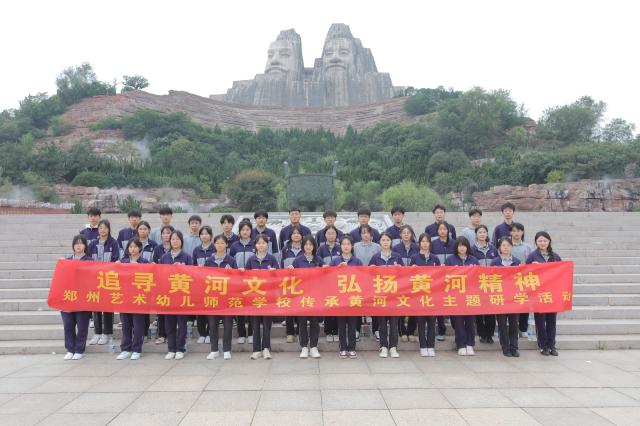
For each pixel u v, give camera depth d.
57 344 7.41
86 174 41.78
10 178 40.81
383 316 6.97
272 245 8.42
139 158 50.62
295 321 7.79
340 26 102.94
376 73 98.31
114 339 7.75
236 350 7.30
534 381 5.73
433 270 7.01
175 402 5.06
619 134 61.03
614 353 7.13
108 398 5.20
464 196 40.88
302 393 5.31
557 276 7.02
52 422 4.55
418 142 54.06
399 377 5.89
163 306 6.84
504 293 6.96
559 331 7.91
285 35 101.94
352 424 4.46
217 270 6.97
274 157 55.47
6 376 6.04
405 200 32.59
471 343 7.02
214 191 44.72
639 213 15.58
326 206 15.57
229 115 78.19
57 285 6.88
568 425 4.43
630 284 9.98
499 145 55.53
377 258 7.37
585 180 40.50
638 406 4.91
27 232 13.77
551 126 58.38
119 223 14.88
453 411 4.77
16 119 59.94
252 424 4.47
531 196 39.38
